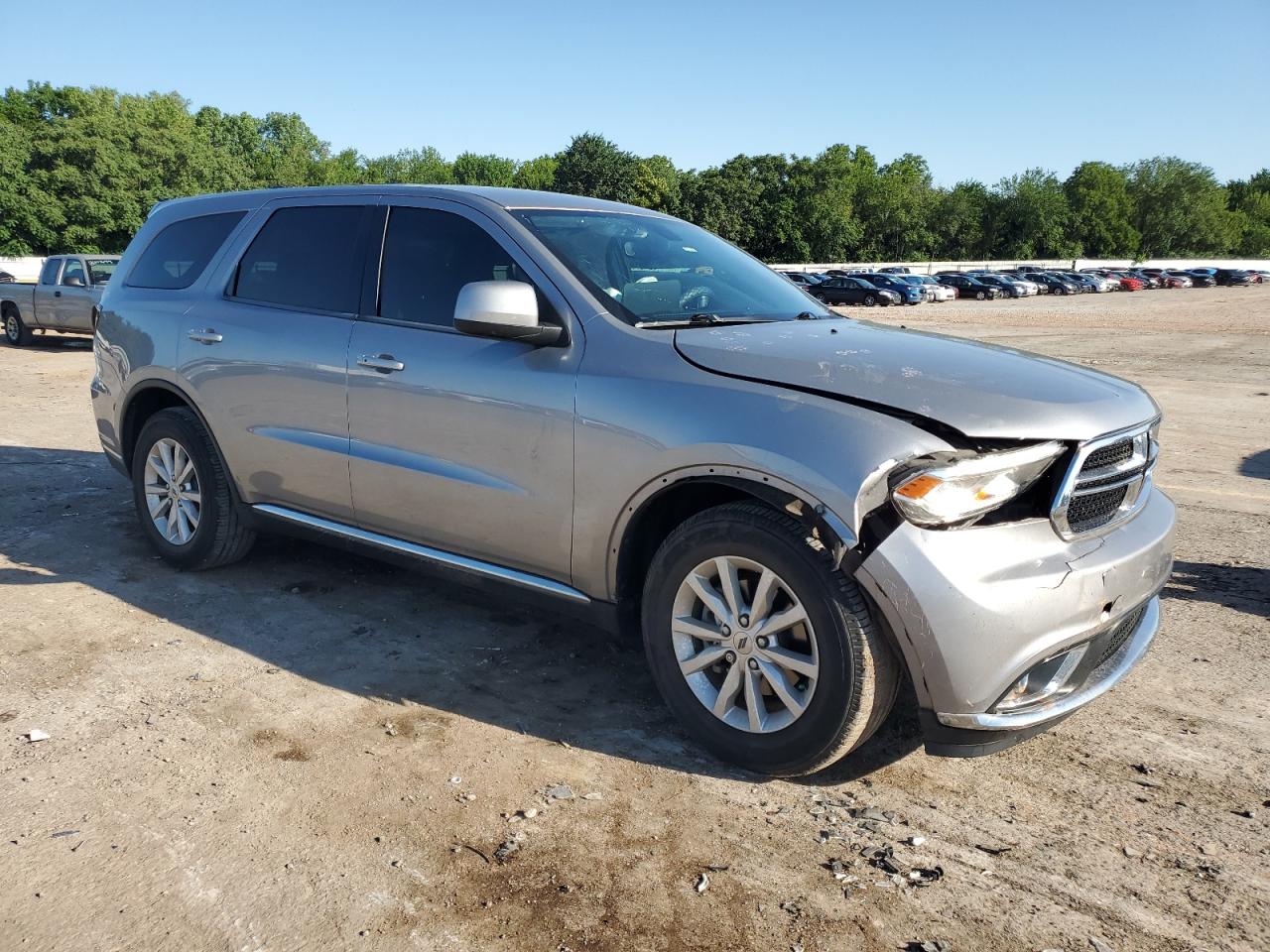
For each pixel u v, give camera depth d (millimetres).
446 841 2545
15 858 2441
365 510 3785
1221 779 2934
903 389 2705
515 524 3297
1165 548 2969
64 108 67625
